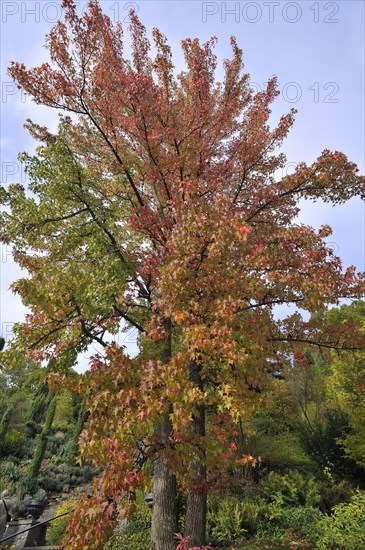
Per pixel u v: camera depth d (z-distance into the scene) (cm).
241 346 415
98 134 751
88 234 671
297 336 617
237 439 1066
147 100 614
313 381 1548
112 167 754
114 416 361
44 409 2309
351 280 479
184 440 380
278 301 541
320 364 1870
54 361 564
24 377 2941
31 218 623
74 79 640
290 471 1051
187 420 348
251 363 419
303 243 521
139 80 603
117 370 395
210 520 796
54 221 668
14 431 1930
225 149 751
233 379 443
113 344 421
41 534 1084
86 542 332
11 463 1608
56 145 639
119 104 662
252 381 434
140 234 772
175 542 555
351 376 1187
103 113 670
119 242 769
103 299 494
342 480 1064
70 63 627
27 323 470
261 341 447
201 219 438
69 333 484
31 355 452
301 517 798
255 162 709
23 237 648
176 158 680
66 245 670
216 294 458
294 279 476
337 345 607
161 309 480
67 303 456
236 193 735
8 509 1105
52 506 1344
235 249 487
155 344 619
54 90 638
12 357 460
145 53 704
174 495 598
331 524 722
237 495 921
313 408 1502
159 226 677
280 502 866
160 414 361
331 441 1170
